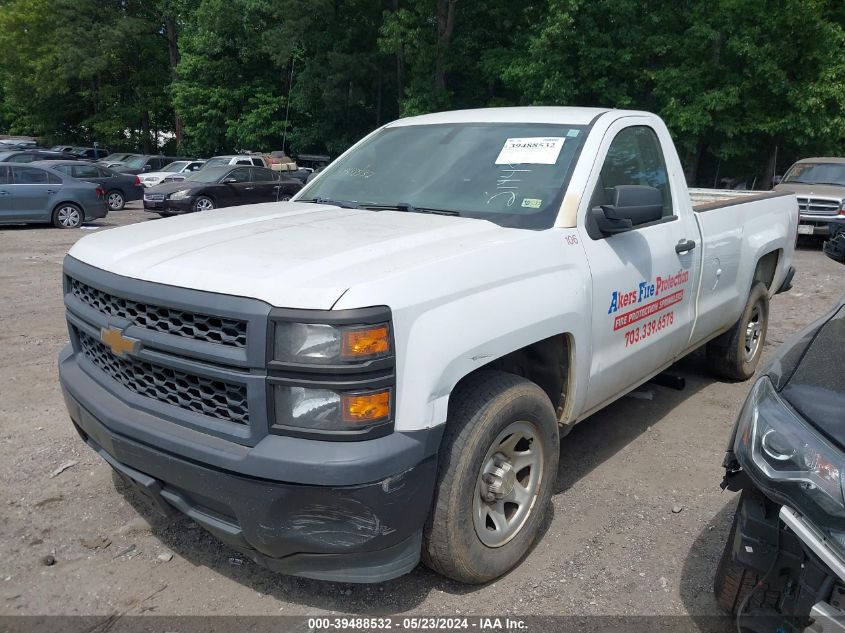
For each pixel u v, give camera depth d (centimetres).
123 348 286
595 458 437
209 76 3525
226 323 256
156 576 313
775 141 2202
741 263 520
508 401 294
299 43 3098
